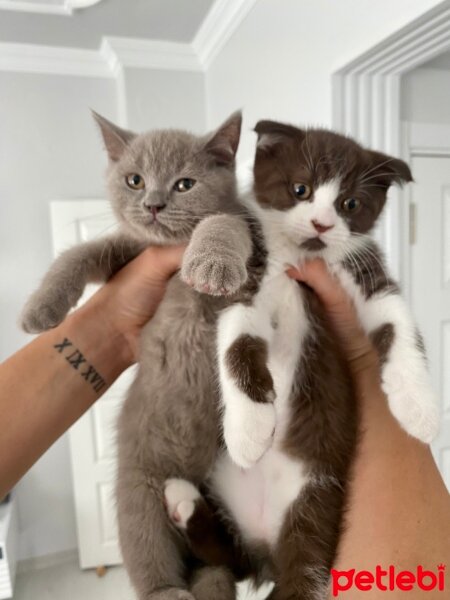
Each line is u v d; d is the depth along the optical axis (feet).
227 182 0.94
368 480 0.74
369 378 0.83
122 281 0.92
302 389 0.84
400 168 0.88
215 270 0.66
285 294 0.84
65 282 0.86
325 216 0.83
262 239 0.85
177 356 0.83
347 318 0.85
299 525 0.81
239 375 0.70
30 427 0.80
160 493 0.86
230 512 0.87
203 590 0.78
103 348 0.92
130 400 0.91
